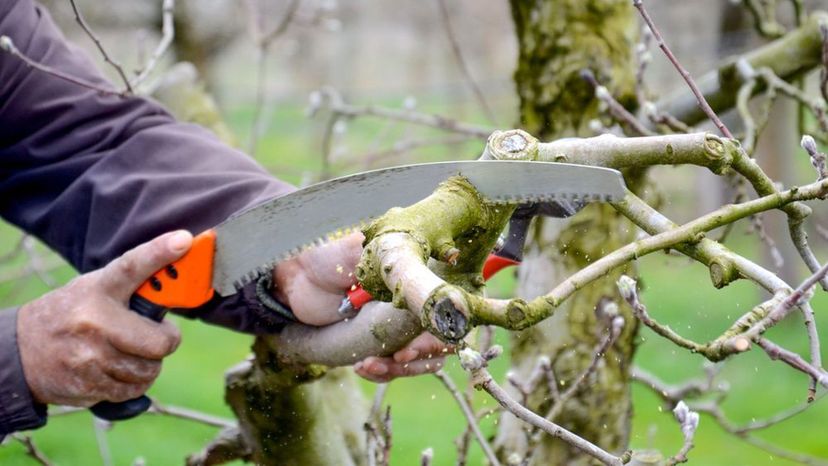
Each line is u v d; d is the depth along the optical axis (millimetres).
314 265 1824
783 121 7508
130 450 6465
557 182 1398
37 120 2229
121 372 1889
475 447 5484
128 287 1830
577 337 2586
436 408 7363
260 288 1900
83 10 7305
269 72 12586
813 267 1449
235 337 9734
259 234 1688
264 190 2053
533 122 2766
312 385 2225
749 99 2754
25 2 2359
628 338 2619
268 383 2102
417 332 1721
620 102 2703
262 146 13133
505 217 1456
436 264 1494
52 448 6348
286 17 3930
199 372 8547
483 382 1248
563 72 2701
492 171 1417
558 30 2703
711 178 8062
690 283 9438
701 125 3164
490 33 11180
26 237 3508
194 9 5902
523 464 2250
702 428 7609
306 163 12414
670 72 6141
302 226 1640
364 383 7906
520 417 1257
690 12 8500
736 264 1362
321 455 2271
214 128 3346
